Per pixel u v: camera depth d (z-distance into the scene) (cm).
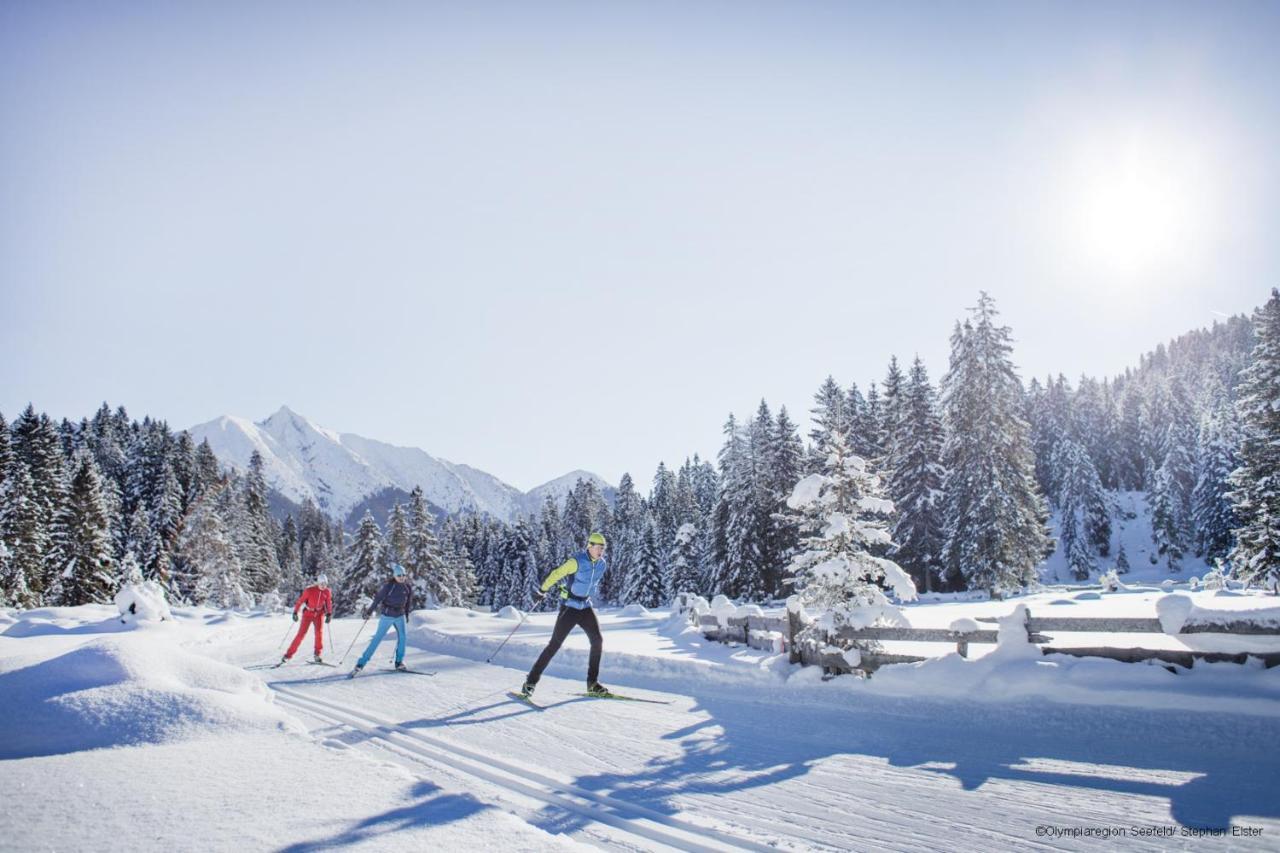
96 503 4791
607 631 1900
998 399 3378
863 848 425
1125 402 9750
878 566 943
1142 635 1126
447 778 561
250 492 7862
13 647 1392
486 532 9912
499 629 1866
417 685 1009
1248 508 2770
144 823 392
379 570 4850
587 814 483
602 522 9431
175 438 8419
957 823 462
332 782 475
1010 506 3281
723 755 625
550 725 745
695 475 9456
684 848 428
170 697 655
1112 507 8488
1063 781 535
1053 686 731
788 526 4384
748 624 1216
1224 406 6475
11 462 4409
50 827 385
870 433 4847
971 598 3466
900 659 862
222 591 5316
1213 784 510
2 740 593
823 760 608
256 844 365
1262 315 2812
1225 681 672
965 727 696
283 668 1210
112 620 2183
